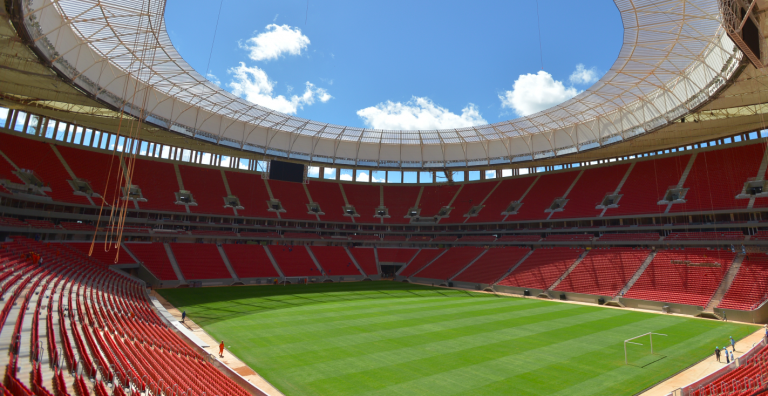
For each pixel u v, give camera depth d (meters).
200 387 15.28
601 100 43.84
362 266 65.12
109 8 27.97
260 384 18.30
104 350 17.22
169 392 13.92
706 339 26.97
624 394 17.55
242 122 56.94
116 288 35.28
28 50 27.98
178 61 36.66
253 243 62.34
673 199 49.50
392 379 19.14
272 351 23.23
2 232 39.19
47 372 14.05
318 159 65.88
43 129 52.84
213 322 30.16
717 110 41.38
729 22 20.86
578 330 29.44
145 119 45.62
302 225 67.56
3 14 22.86
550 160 62.72
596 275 46.69
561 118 50.25
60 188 47.59
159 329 24.98
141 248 51.09
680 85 37.66
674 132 48.50
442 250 67.44
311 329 28.70
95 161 54.56
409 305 40.19
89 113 47.88
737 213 43.94
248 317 32.31
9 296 22.42
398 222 71.56
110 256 46.75
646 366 21.22
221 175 66.81
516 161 60.75
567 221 57.75
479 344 25.28
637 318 34.50
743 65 27.67
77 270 36.22
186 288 47.22
